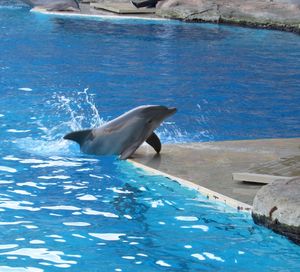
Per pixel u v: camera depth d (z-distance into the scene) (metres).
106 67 16.42
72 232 6.77
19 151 9.65
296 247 6.62
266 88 14.68
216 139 10.80
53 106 12.52
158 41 20.56
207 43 20.45
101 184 8.30
